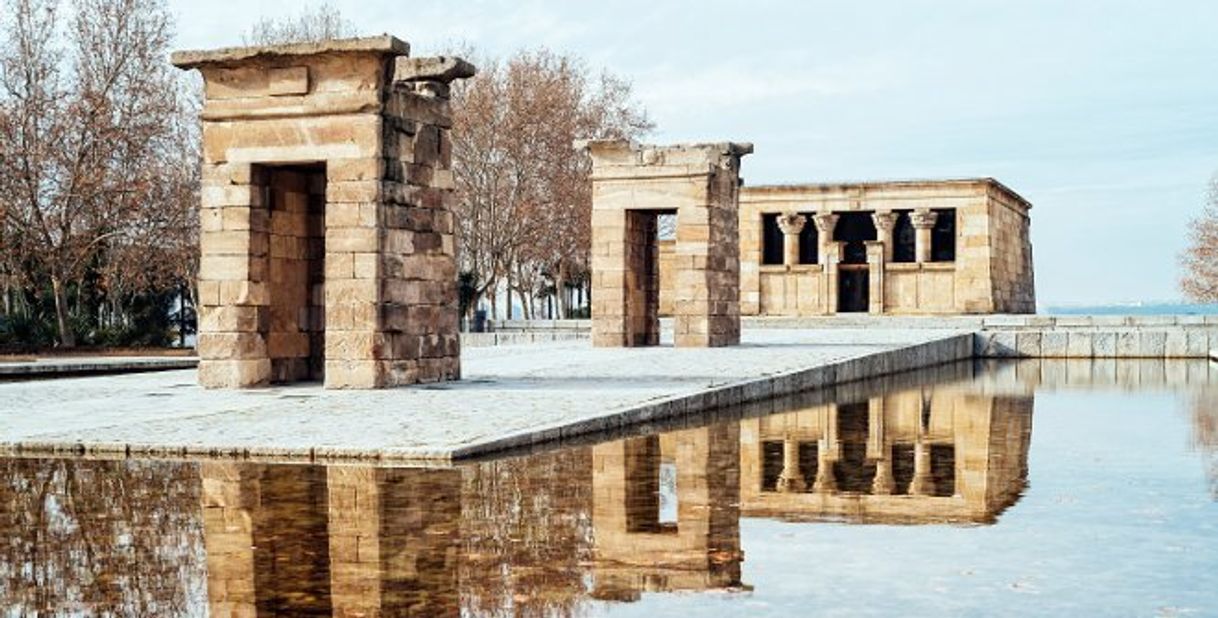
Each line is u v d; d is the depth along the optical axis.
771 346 35.88
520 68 63.47
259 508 9.74
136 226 47.69
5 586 7.17
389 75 20.75
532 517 9.53
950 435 16.39
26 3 45.00
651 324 39.47
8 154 44.00
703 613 6.58
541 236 63.47
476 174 62.31
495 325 55.00
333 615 6.53
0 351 40.72
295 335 22.70
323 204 23.03
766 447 14.60
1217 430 17.20
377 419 15.35
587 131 65.31
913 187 59.28
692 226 36.28
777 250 64.50
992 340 44.59
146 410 16.95
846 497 10.89
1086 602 6.80
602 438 15.16
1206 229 63.62
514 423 14.69
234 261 21.39
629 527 9.18
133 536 8.65
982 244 58.22
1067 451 14.56
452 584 7.27
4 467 12.03
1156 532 9.00
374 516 9.43
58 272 44.34
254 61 20.92
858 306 63.53
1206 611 6.59
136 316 59.31
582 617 6.50
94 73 46.00
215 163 21.45
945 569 7.70
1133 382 29.12
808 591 7.12
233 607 6.69
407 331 21.14
